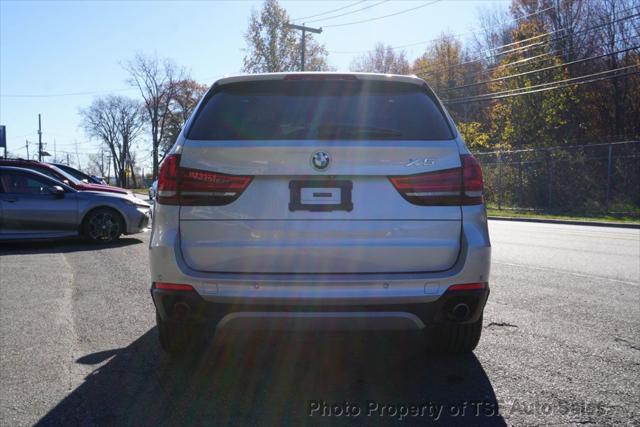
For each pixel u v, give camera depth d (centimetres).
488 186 2902
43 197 1023
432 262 319
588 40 3209
